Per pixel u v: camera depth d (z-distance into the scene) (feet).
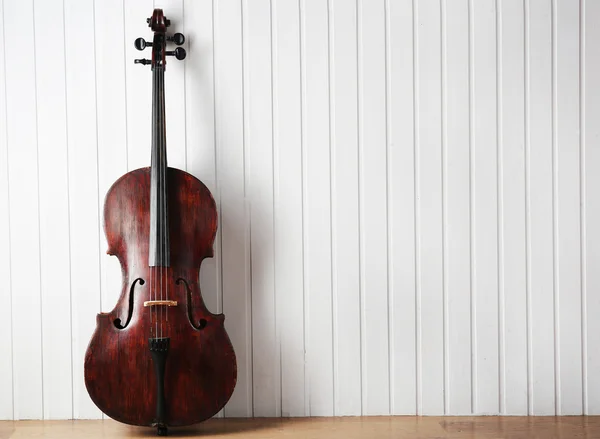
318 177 10.19
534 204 10.23
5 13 10.07
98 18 10.11
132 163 10.14
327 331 10.18
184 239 9.20
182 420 9.11
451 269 10.21
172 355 9.08
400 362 10.20
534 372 10.21
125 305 9.07
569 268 10.23
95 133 10.12
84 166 10.12
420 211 10.21
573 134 10.22
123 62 10.12
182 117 10.14
